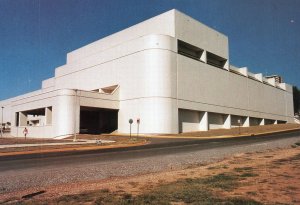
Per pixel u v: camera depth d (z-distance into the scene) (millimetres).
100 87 58625
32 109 57188
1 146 27281
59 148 25531
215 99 60719
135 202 8336
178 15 53969
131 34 59625
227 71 66250
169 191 9688
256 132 51312
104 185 11164
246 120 73000
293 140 30359
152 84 48938
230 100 66125
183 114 53406
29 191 10344
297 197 8445
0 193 10062
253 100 76688
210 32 62281
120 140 36219
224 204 7875
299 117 115562
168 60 49812
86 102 49688
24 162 17094
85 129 58688
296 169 12828
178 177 12555
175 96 50219
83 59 64062
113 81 55906
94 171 13992
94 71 60688
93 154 21375
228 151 21984
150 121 48312
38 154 21562
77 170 14141
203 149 24391
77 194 9523
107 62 57750
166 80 49125
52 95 49906
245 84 73625
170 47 50531
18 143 31578
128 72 53031
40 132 52219
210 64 60500
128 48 53531
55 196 9461
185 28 55188
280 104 93250
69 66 68062
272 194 8844
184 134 47656
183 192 9398
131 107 51750
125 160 17984
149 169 15055
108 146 28672
